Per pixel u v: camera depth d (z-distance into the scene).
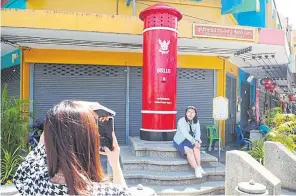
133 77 8.95
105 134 1.49
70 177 1.12
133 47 8.20
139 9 9.09
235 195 4.04
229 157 4.96
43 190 1.17
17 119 5.75
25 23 6.36
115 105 8.85
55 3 8.68
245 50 8.15
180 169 5.80
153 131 6.67
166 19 6.57
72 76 8.72
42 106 8.56
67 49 8.55
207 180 5.79
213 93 9.43
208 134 9.06
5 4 9.39
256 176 4.58
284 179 5.74
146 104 6.77
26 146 6.10
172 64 6.67
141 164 5.91
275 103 22.84
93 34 6.93
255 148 7.05
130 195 1.23
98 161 1.22
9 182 4.99
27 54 8.41
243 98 12.41
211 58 9.34
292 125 6.85
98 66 8.82
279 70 11.65
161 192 5.01
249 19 9.64
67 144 1.16
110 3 8.96
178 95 9.20
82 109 1.25
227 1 8.80
